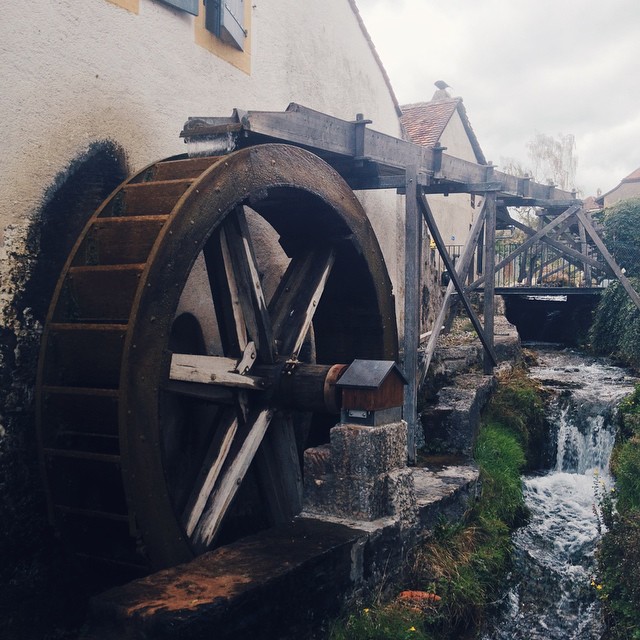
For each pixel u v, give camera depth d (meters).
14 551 3.75
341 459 4.26
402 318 9.22
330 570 3.65
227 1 5.34
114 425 3.49
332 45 7.31
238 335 4.46
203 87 5.25
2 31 3.62
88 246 3.87
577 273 17.09
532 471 7.73
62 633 3.79
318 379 4.55
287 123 4.82
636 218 13.44
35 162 3.85
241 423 4.51
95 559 3.73
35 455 3.87
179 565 3.39
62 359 3.67
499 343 9.59
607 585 4.99
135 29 4.55
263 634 3.16
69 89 4.05
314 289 5.39
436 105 15.02
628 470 6.31
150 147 4.71
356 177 6.60
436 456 6.48
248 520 5.29
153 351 3.57
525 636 4.84
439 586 4.50
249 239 4.54
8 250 3.71
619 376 9.89
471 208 16.67
